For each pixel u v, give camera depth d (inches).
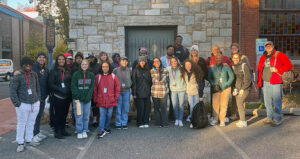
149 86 252.8
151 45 368.5
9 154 180.2
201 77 243.1
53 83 212.7
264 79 250.8
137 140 207.2
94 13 354.6
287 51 382.9
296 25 381.7
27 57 187.8
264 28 380.8
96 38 355.9
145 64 252.2
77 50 354.9
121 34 356.8
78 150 185.2
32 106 191.5
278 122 242.5
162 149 183.3
